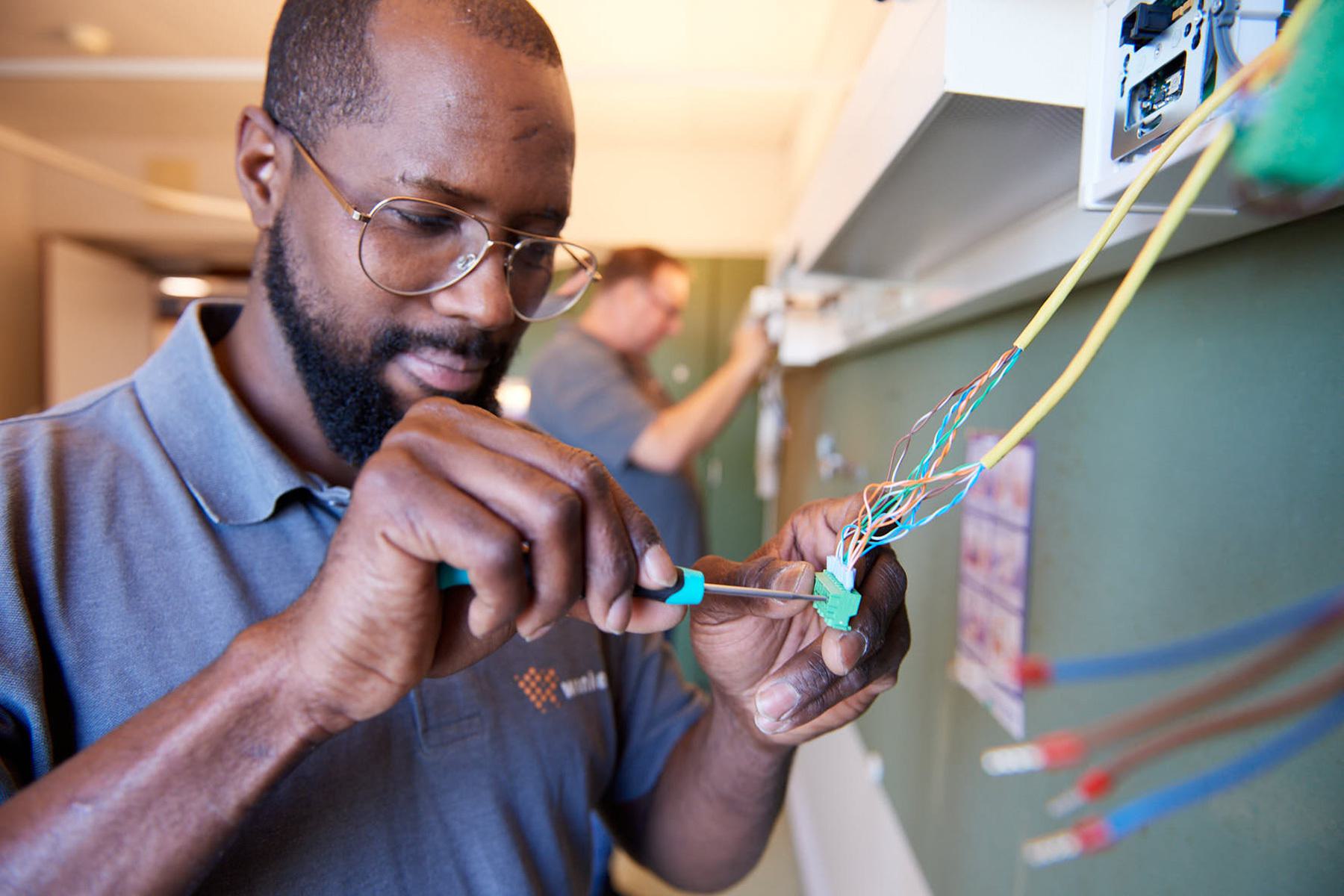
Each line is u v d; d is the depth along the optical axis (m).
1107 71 0.39
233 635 0.49
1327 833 0.36
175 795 0.34
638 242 3.13
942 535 0.98
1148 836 0.51
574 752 0.64
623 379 1.72
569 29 1.89
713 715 0.69
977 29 0.40
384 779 0.52
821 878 1.81
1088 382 0.62
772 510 2.92
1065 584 0.65
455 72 0.48
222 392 0.54
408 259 0.51
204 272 3.68
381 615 0.32
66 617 0.46
